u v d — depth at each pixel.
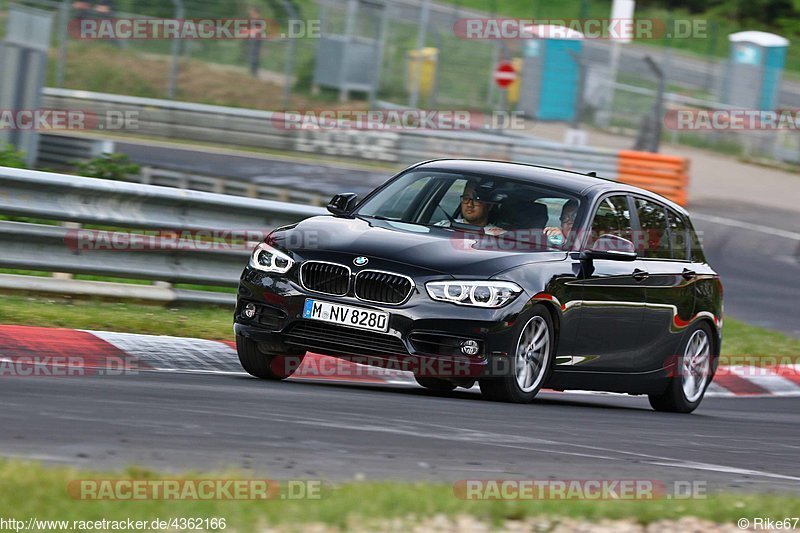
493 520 13.11
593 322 24.94
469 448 17.84
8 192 28.17
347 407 20.56
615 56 103.81
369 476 15.04
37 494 12.09
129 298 30.39
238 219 32.50
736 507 14.96
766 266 63.19
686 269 28.38
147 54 99.25
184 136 82.06
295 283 22.84
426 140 81.06
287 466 15.03
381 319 22.16
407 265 22.47
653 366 27.31
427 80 102.06
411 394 24.23
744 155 105.56
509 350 22.72
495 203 24.89
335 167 76.69
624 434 22.00
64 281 29.41
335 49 98.81
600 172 81.56
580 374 25.05
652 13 135.12
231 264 32.34
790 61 136.25
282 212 33.00
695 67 125.88
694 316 28.44
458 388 27.94
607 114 108.44
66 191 28.98
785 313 50.66
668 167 79.69
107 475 13.06
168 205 30.89
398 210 25.03
